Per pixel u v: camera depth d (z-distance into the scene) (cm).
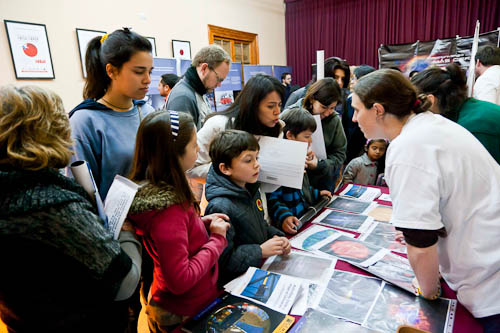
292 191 138
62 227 53
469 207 69
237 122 121
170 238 72
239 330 69
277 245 100
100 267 58
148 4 397
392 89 74
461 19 498
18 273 53
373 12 570
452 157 68
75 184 61
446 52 451
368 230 121
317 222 131
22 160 52
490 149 117
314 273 92
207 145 128
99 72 111
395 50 499
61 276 56
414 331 58
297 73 683
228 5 527
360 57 602
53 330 59
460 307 76
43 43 300
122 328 76
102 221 62
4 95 52
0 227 49
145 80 108
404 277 87
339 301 80
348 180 208
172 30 433
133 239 76
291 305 78
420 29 534
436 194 68
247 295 81
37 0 294
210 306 77
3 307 58
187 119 81
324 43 634
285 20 670
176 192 76
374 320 73
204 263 79
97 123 108
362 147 237
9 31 277
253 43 595
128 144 114
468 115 122
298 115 136
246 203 105
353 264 96
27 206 50
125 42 101
